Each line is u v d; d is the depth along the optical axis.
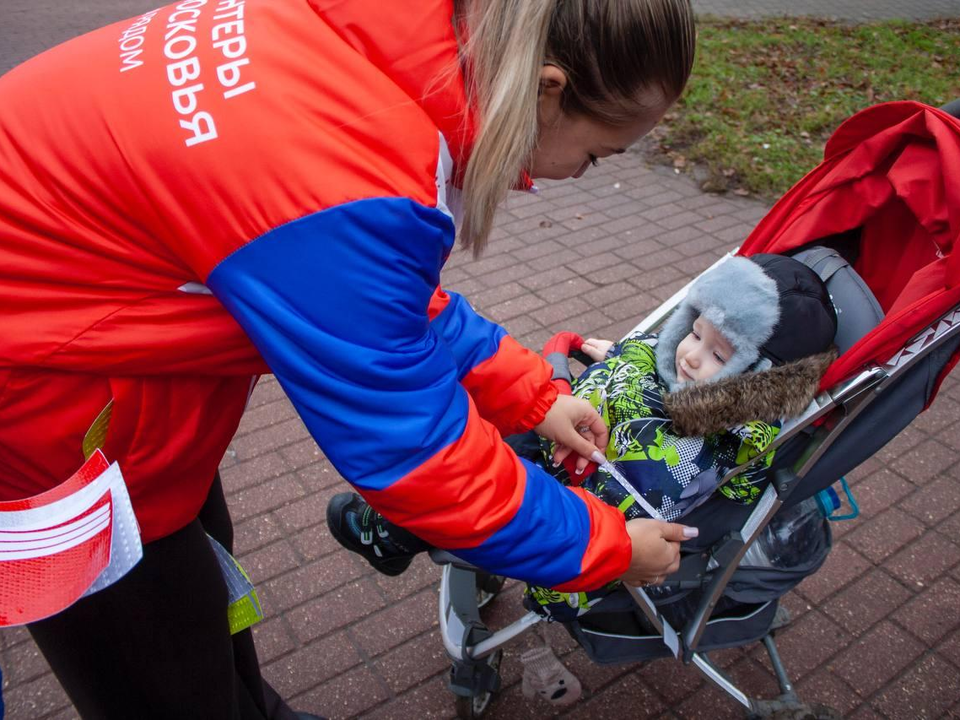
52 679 2.30
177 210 1.02
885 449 3.20
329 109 1.01
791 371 1.62
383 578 2.65
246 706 1.83
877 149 1.90
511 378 1.54
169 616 1.45
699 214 5.03
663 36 1.06
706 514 1.80
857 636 2.50
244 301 1.03
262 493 2.93
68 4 8.81
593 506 1.34
